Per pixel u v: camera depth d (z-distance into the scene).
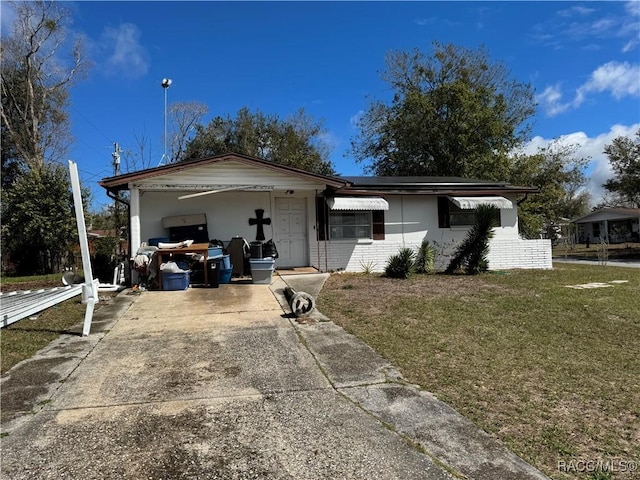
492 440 3.05
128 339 5.74
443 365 4.60
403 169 30.70
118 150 22.84
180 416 3.46
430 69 30.27
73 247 16.70
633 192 29.30
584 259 23.73
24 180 16.91
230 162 11.34
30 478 2.64
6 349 5.26
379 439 3.06
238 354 5.04
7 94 25.72
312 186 11.91
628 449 2.95
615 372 4.43
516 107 29.42
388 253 13.52
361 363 4.67
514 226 14.66
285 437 3.11
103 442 3.06
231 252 11.59
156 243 11.66
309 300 6.95
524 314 7.01
